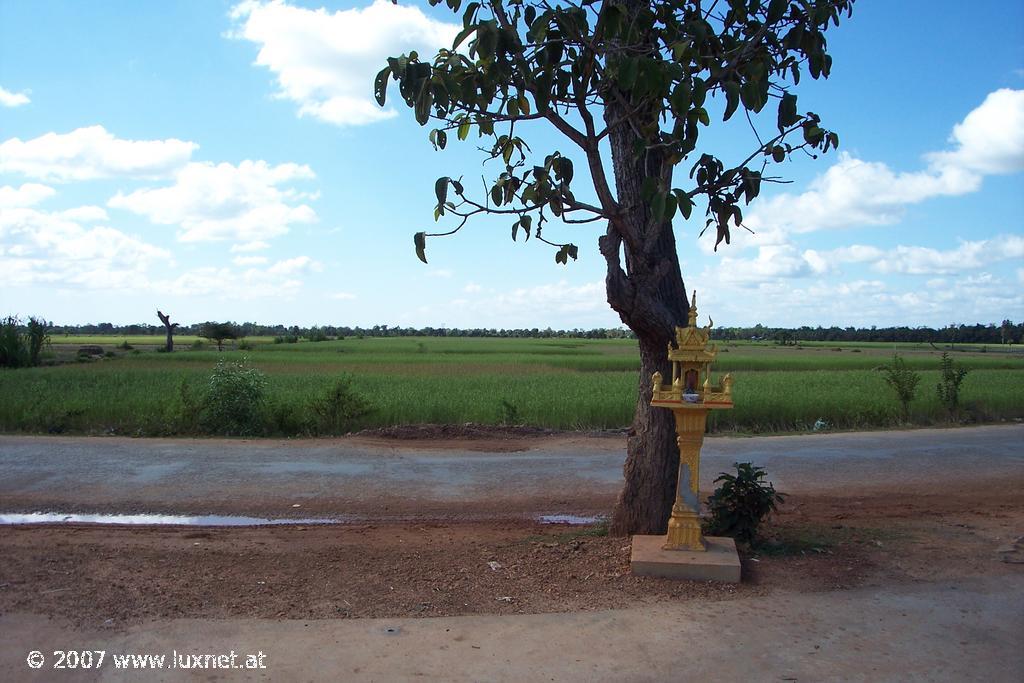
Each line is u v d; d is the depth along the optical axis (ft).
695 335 19.51
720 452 45.50
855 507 30.76
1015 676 14.14
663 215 16.53
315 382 81.25
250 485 35.76
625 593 18.38
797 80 20.80
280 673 14.15
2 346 120.06
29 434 51.42
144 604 17.72
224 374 54.70
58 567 20.61
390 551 23.45
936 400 66.80
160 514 30.71
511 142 20.36
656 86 16.48
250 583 19.60
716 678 14.03
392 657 14.85
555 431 54.49
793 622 16.61
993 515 27.61
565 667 14.46
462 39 17.31
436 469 40.11
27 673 14.12
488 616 17.07
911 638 15.81
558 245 22.71
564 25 18.22
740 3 19.90
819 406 61.98
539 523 29.53
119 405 57.88
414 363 140.15
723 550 20.20
